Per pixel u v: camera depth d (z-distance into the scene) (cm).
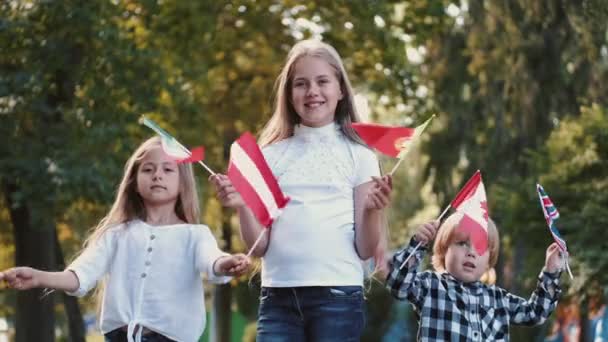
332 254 797
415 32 2644
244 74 2805
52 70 2094
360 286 809
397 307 3634
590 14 2738
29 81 2061
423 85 3036
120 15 2289
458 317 878
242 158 786
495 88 2923
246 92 2805
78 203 2123
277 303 801
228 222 3108
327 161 818
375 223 796
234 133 2862
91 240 835
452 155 3064
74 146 2066
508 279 3045
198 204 853
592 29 2745
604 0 2730
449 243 893
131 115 2169
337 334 789
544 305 895
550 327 2702
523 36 2812
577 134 2228
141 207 846
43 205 1989
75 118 2088
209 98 2691
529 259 2258
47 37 2094
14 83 2062
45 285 778
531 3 2789
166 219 842
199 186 2441
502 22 2836
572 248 2120
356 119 842
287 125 838
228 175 788
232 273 784
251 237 809
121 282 821
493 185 2608
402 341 3591
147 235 827
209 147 2684
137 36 2461
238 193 786
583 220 2131
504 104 2886
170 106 2373
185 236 826
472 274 888
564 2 2764
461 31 3005
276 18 2647
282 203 779
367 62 2641
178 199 845
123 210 843
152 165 833
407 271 855
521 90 2833
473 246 876
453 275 891
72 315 2347
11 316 3288
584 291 2131
